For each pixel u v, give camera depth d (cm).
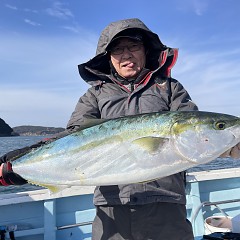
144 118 90
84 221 166
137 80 104
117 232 93
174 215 92
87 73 113
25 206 159
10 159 100
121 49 106
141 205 92
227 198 193
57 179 94
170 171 86
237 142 89
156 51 112
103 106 103
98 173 90
